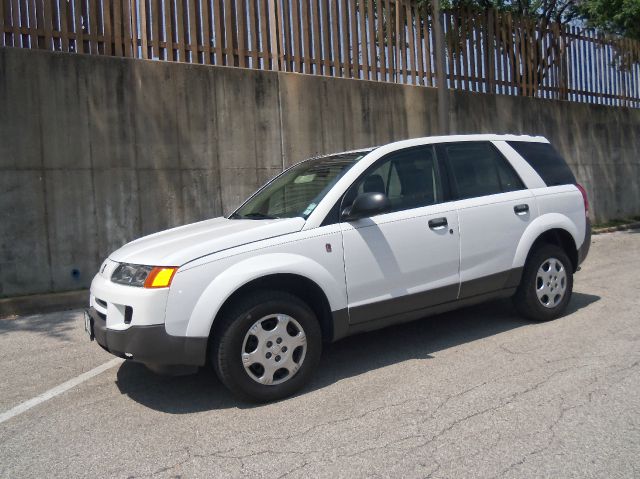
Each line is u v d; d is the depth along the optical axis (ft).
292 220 14.48
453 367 15.56
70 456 11.61
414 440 11.46
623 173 52.13
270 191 18.07
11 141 25.66
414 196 16.49
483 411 12.63
